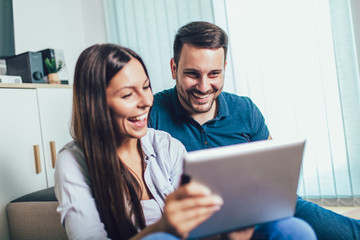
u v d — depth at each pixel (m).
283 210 0.72
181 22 2.78
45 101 2.02
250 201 0.66
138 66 0.88
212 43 1.18
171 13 2.81
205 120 1.38
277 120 2.49
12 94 1.82
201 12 2.70
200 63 1.19
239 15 2.57
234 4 2.58
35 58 2.18
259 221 0.71
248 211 0.68
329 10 2.25
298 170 0.68
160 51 2.88
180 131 1.36
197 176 0.59
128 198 0.94
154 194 1.00
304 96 2.39
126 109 0.86
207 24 1.26
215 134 1.38
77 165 0.91
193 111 1.34
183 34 1.23
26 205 1.39
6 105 1.78
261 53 2.51
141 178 1.02
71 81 2.91
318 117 2.36
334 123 2.31
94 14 3.08
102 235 0.83
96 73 0.84
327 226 1.07
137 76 0.86
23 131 1.86
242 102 1.46
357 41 2.20
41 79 2.20
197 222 0.62
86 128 0.87
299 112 2.41
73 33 2.98
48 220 1.33
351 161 2.27
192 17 2.74
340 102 2.26
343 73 2.25
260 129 1.49
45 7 2.69
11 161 1.76
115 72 0.84
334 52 2.25
